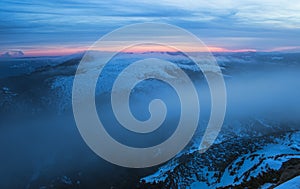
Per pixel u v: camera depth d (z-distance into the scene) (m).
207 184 52.88
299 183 23.19
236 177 48.44
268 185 36.91
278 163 45.19
